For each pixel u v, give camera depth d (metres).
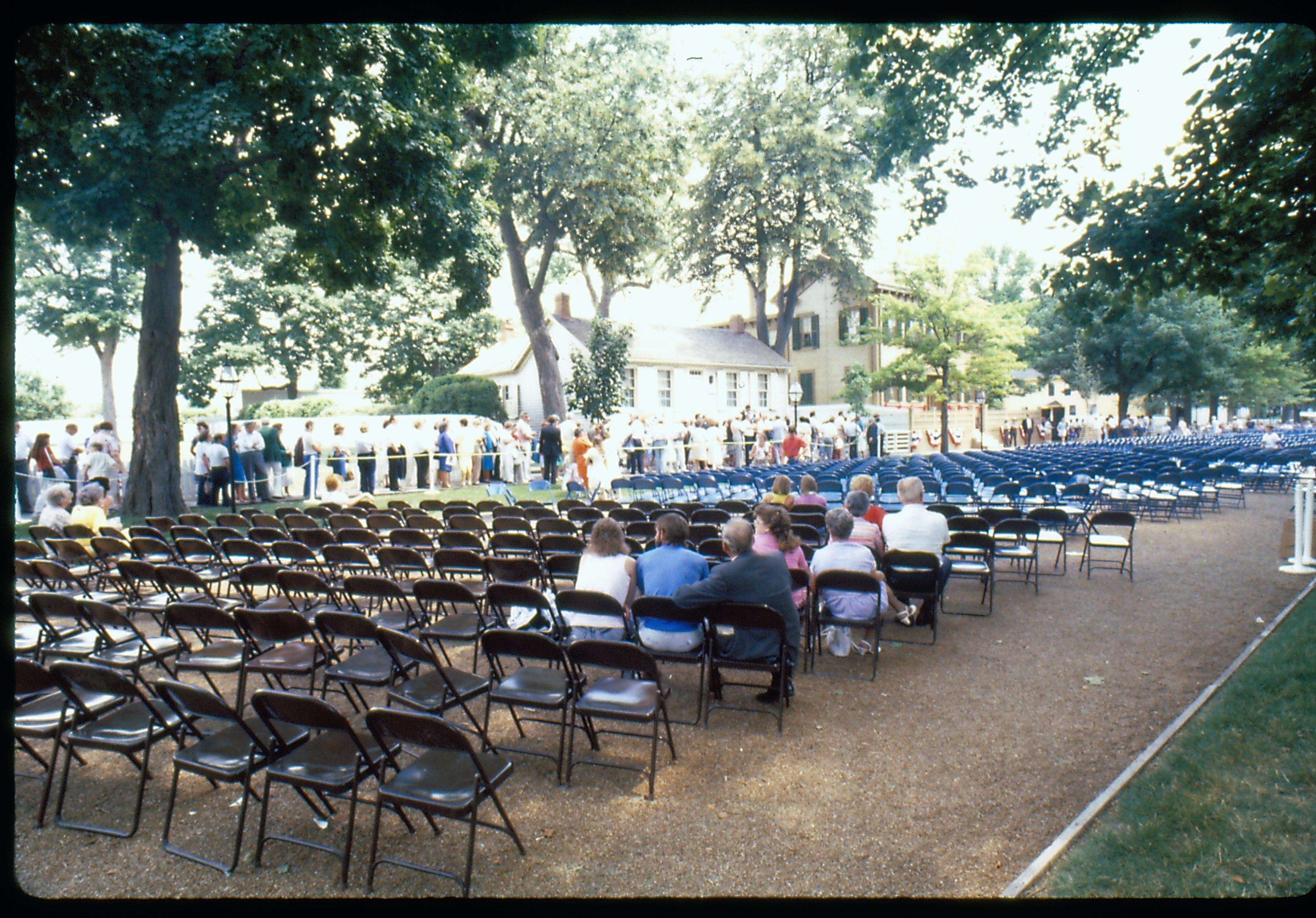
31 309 38.22
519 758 4.35
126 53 9.59
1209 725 4.31
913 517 6.95
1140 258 6.85
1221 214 6.58
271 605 6.43
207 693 3.21
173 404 14.27
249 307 36.84
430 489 18.88
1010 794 3.84
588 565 5.38
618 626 5.14
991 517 8.96
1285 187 6.29
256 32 10.30
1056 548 10.94
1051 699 5.06
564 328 32.47
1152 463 15.26
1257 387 47.94
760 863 3.29
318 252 14.23
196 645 6.42
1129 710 4.83
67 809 3.79
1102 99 8.16
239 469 16.53
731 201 36.78
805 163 35.19
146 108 10.18
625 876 3.21
